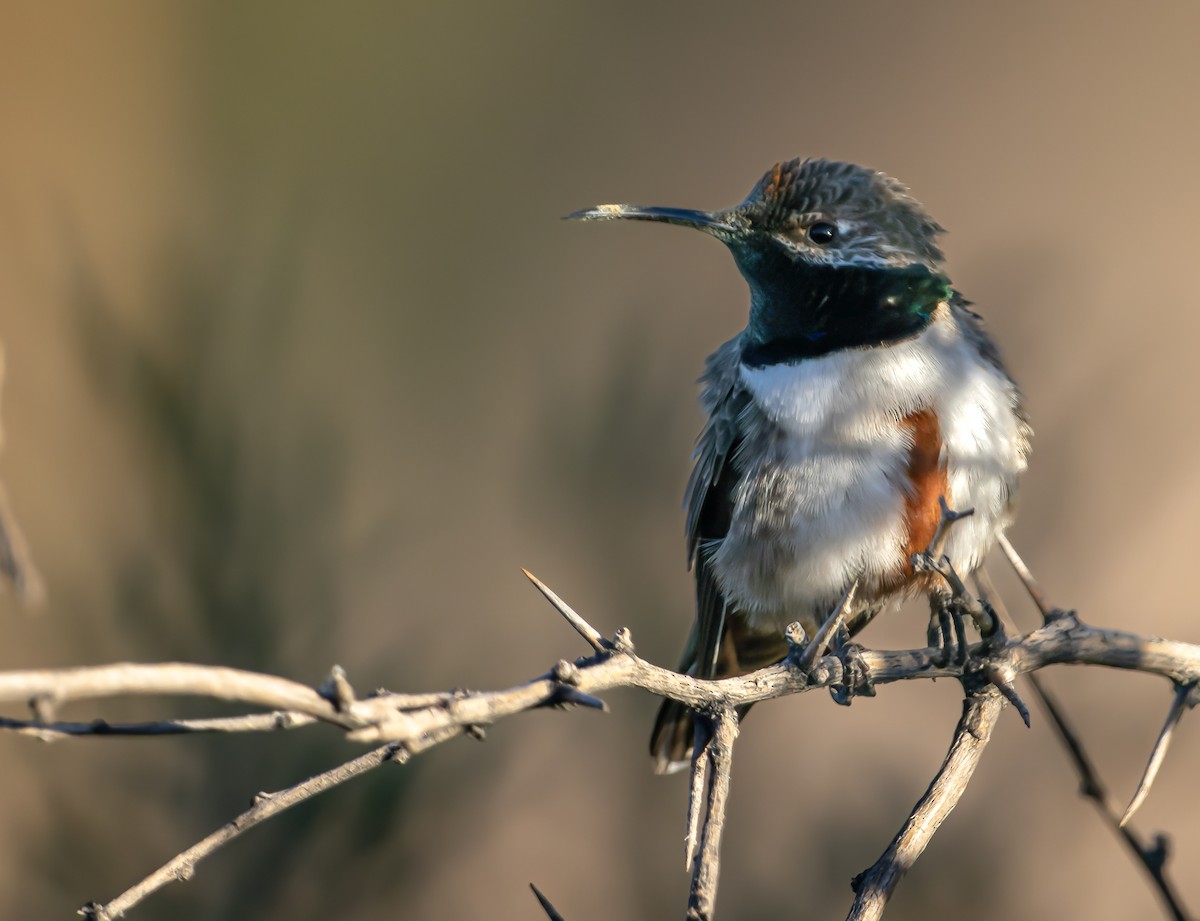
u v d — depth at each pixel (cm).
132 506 778
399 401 1303
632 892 905
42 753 738
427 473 1190
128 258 1350
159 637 759
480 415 1286
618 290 1489
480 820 767
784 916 857
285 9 1691
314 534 787
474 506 1152
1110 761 922
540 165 1661
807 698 1128
